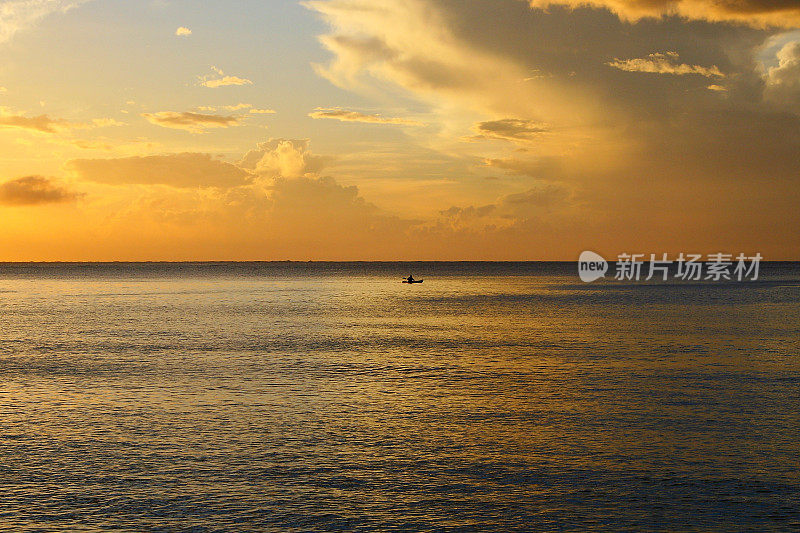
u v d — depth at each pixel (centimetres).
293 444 2439
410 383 3566
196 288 15175
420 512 1850
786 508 1861
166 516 1825
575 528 1752
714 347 4931
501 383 3556
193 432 2594
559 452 2338
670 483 2042
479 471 2155
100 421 2762
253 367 4097
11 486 2030
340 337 5653
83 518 1812
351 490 2002
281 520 1800
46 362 4300
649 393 3278
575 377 3722
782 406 2989
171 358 4462
